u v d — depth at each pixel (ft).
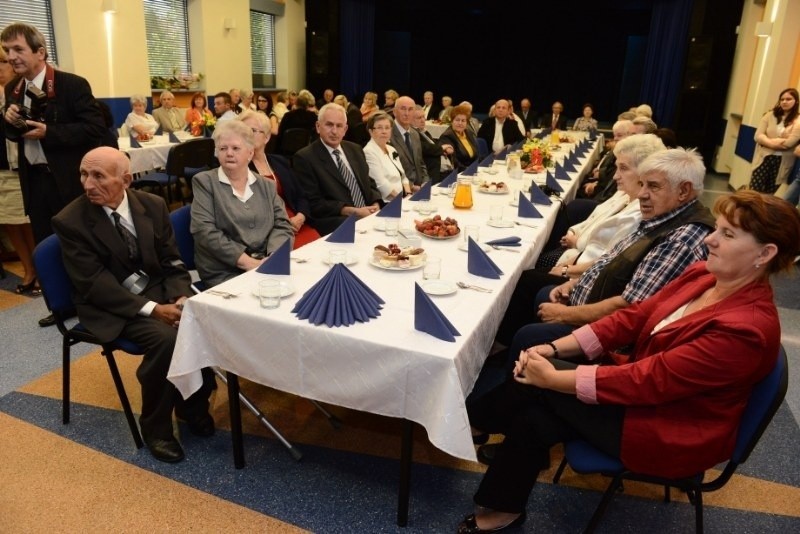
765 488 6.34
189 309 5.43
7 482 5.84
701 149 32.63
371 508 5.73
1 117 9.89
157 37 26.86
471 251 6.36
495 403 5.76
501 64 44.14
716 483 4.50
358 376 4.87
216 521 5.45
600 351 5.38
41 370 8.09
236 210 7.63
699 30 31.65
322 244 7.30
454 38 43.75
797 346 9.93
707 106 31.71
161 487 5.88
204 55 28.81
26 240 10.65
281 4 35.17
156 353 6.01
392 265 6.34
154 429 6.23
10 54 8.59
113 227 6.37
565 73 43.29
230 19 30.07
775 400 4.09
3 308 10.12
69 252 6.05
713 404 4.27
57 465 6.14
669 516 5.85
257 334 5.17
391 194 11.98
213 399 7.61
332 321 4.93
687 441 4.29
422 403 4.70
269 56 36.09
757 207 3.93
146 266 6.63
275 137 20.40
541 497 6.01
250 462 6.36
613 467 4.56
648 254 5.86
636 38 41.16
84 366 8.23
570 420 4.69
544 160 15.80
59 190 9.30
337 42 37.78
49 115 8.98
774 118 17.39
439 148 16.55
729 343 3.98
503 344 8.35
